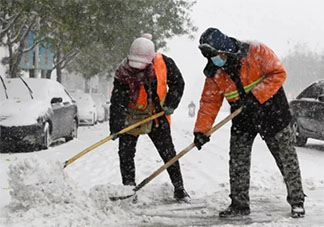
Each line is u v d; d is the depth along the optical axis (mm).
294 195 7141
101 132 26734
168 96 8164
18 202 7418
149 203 8164
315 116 17781
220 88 7156
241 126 7227
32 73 32750
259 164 13297
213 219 7137
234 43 6922
